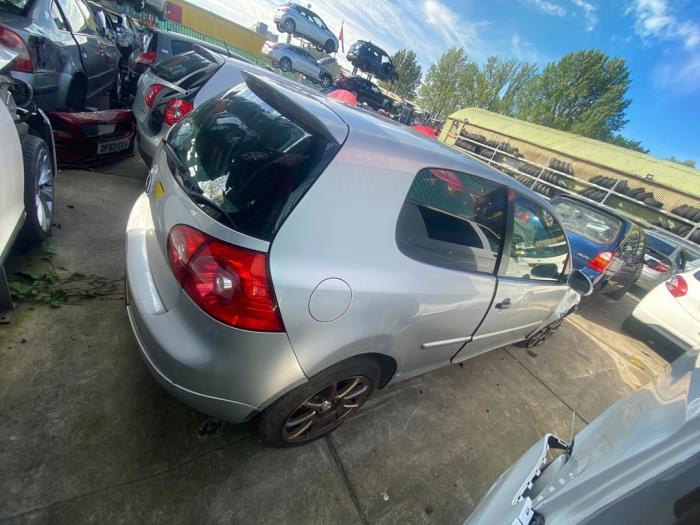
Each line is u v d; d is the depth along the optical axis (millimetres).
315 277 1321
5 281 1879
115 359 1926
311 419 1727
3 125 1780
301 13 18547
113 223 3092
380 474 1894
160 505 1438
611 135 48438
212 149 1582
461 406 2580
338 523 1614
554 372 3504
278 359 1347
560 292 2971
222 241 1252
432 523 1771
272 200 1297
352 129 1516
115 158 4078
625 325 5363
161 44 7609
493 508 1168
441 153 1843
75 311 2123
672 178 12820
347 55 20062
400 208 1579
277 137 1472
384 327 1583
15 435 1479
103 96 6309
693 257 8656
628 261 5703
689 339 4645
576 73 45156
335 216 1380
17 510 1285
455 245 1857
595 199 13586
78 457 1487
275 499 1604
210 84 3533
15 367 1717
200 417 1804
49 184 2570
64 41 3965
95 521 1329
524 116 47969
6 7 3262
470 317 2064
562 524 849
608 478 848
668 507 735
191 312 1310
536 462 1246
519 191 2229
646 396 1200
